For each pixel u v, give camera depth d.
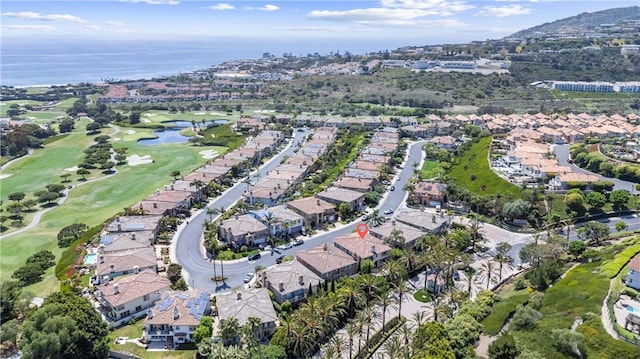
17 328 109.56
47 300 113.12
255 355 98.81
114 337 116.50
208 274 145.88
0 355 107.19
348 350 107.75
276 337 105.94
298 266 139.00
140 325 122.06
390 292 131.00
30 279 144.75
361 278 128.12
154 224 176.38
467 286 135.00
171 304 120.56
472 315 111.44
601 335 91.94
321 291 123.56
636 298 105.62
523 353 89.88
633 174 199.50
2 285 128.25
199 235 176.50
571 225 170.38
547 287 121.94
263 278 134.38
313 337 104.12
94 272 146.12
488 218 185.38
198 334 109.75
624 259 124.44
